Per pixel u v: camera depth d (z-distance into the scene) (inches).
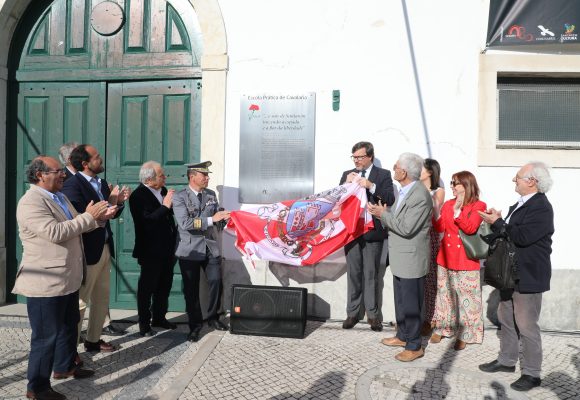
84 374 133.3
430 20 190.5
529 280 125.4
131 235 206.7
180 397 120.6
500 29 188.2
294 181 194.9
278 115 195.2
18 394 121.0
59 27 212.1
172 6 205.3
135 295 206.4
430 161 175.0
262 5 195.2
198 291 167.3
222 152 196.2
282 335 166.9
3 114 211.9
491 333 176.1
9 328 175.2
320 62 193.8
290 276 193.6
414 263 144.5
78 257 121.8
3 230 212.7
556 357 152.7
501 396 123.4
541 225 123.3
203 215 167.6
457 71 189.9
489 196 189.3
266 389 125.9
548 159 187.3
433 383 130.7
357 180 174.2
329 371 138.2
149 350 155.4
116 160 208.5
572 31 185.6
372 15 191.9
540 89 199.6
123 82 208.4
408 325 147.0
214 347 156.6
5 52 212.2
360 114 192.9
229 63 197.0
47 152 213.5
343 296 191.8
